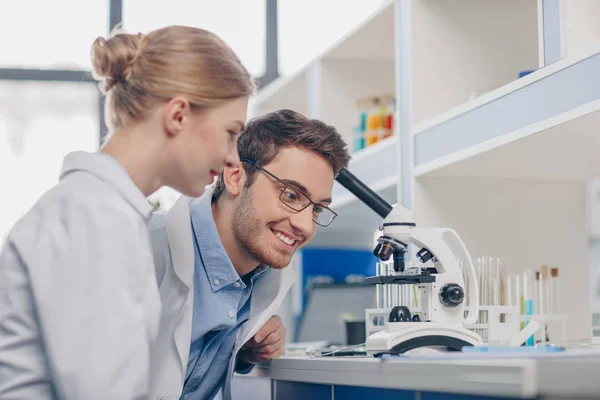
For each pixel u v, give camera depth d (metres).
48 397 1.43
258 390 2.19
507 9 2.88
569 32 2.06
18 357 1.43
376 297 2.33
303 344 3.51
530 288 2.50
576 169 2.64
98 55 1.61
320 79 3.91
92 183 1.48
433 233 1.95
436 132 2.63
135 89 1.54
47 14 5.47
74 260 1.38
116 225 1.41
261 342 2.11
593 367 1.00
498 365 1.13
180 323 1.90
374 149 3.22
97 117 5.45
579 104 1.92
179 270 1.89
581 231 2.88
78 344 1.34
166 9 5.58
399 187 2.89
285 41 5.75
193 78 1.52
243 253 2.06
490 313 2.12
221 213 2.07
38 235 1.42
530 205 2.85
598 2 2.08
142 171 1.56
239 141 2.02
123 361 1.36
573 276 2.86
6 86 5.39
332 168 2.00
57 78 5.42
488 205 2.82
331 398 1.71
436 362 1.28
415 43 2.82
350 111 3.92
